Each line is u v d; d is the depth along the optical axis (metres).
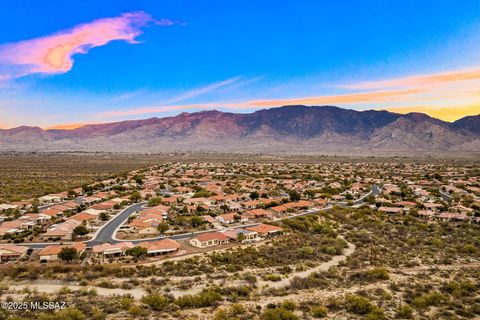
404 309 45.69
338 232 97.31
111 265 65.19
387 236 91.88
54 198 142.88
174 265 66.38
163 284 56.62
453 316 45.44
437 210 129.75
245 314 44.56
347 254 76.38
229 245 83.06
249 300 49.91
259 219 115.06
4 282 56.34
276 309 44.12
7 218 109.31
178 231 96.88
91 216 109.38
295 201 141.38
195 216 107.12
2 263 68.88
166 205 135.00
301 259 71.81
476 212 119.56
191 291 53.50
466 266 67.75
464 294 53.00
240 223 108.94
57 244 83.88
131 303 47.16
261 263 67.88
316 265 68.38
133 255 71.94
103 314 43.59
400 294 53.12
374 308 45.72
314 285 56.16
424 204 136.38
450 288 54.62
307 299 50.47
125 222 108.00
